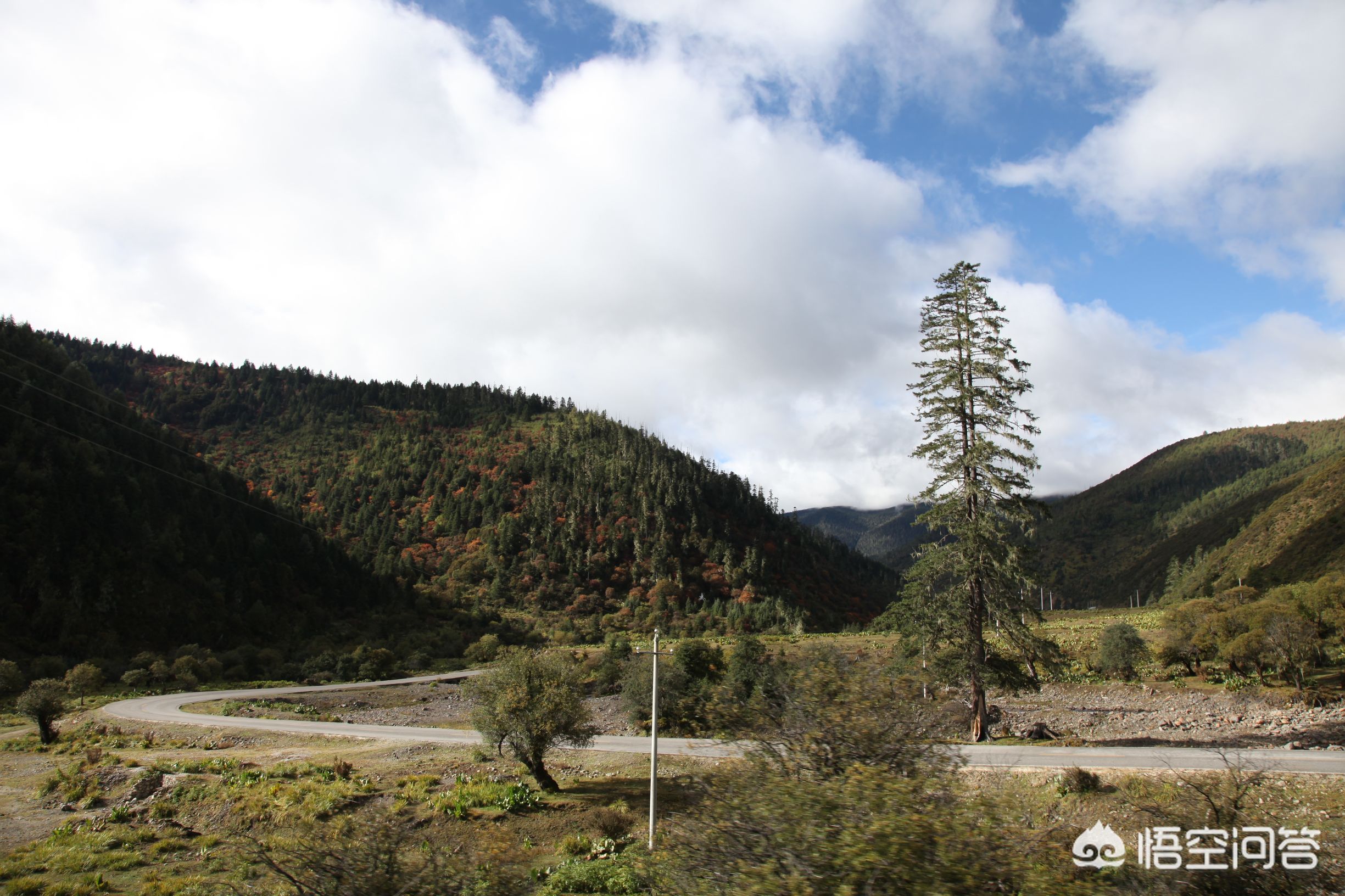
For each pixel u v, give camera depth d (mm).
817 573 192875
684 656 56375
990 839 7922
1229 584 140000
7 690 68812
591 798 29203
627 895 19266
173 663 88000
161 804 30078
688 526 183875
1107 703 49594
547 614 145250
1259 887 9312
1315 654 49156
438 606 141250
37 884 22656
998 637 33500
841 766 9188
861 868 7297
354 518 188000
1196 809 11445
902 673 10758
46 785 34781
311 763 36125
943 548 31922
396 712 67562
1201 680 55312
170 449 137750
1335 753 26922
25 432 107062
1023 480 30312
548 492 194875
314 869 11047
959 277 32719
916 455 32531
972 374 32188
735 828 8359
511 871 12594
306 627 116688
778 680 10547
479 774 32844
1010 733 36438
